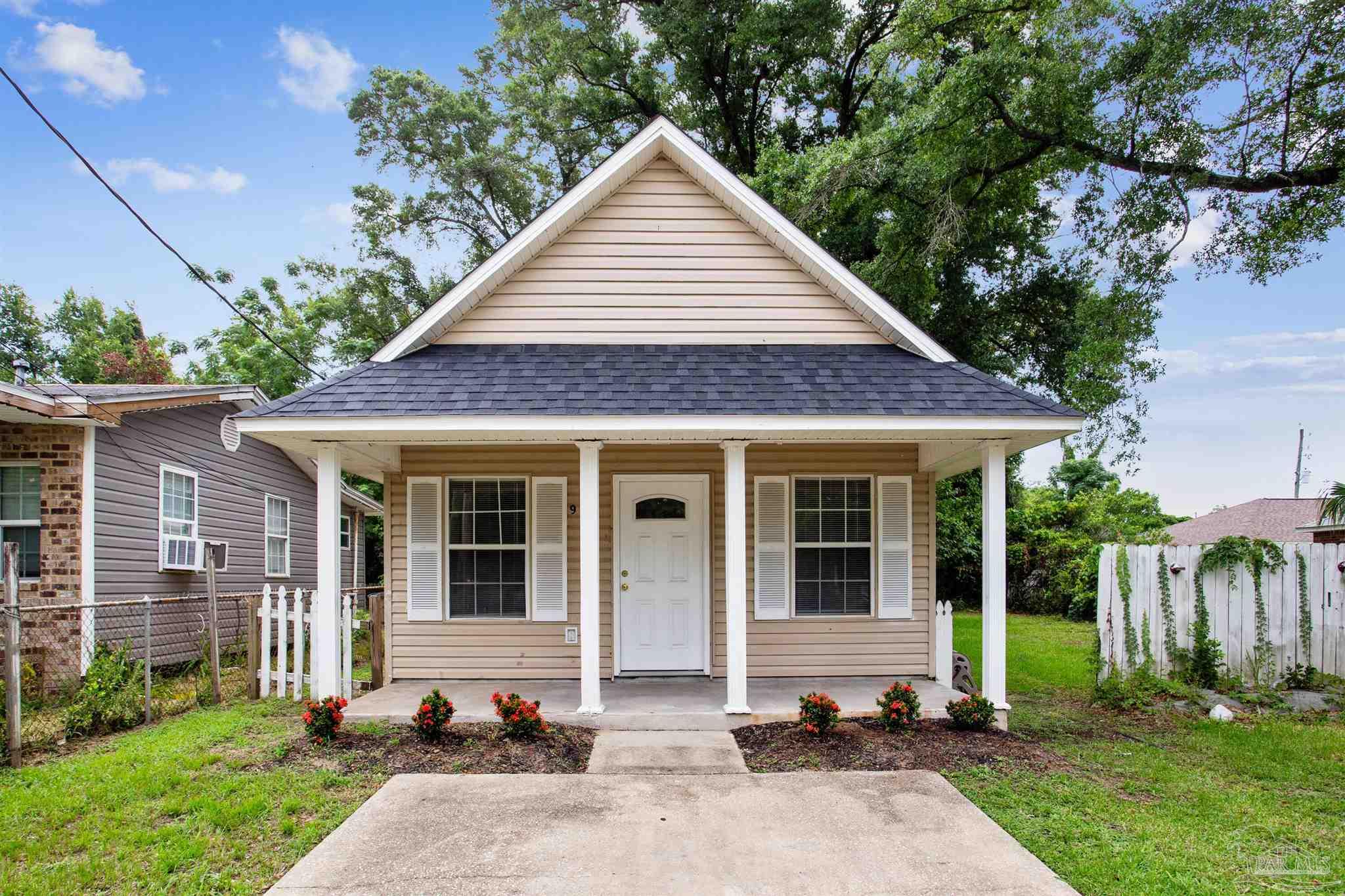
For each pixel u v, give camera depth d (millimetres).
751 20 18172
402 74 22250
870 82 19656
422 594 8672
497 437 6816
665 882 4004
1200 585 8773
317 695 7484
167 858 4215
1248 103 10242
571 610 8688
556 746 6211
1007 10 12805
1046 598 19281
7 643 6023
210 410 12023
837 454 8812
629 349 8055
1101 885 4012
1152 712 8172
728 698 7094
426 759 5914
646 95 22469
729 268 8406
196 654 11227
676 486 8852
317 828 4652
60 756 6273
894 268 14203
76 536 9117
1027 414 6645
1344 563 8344
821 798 5223
